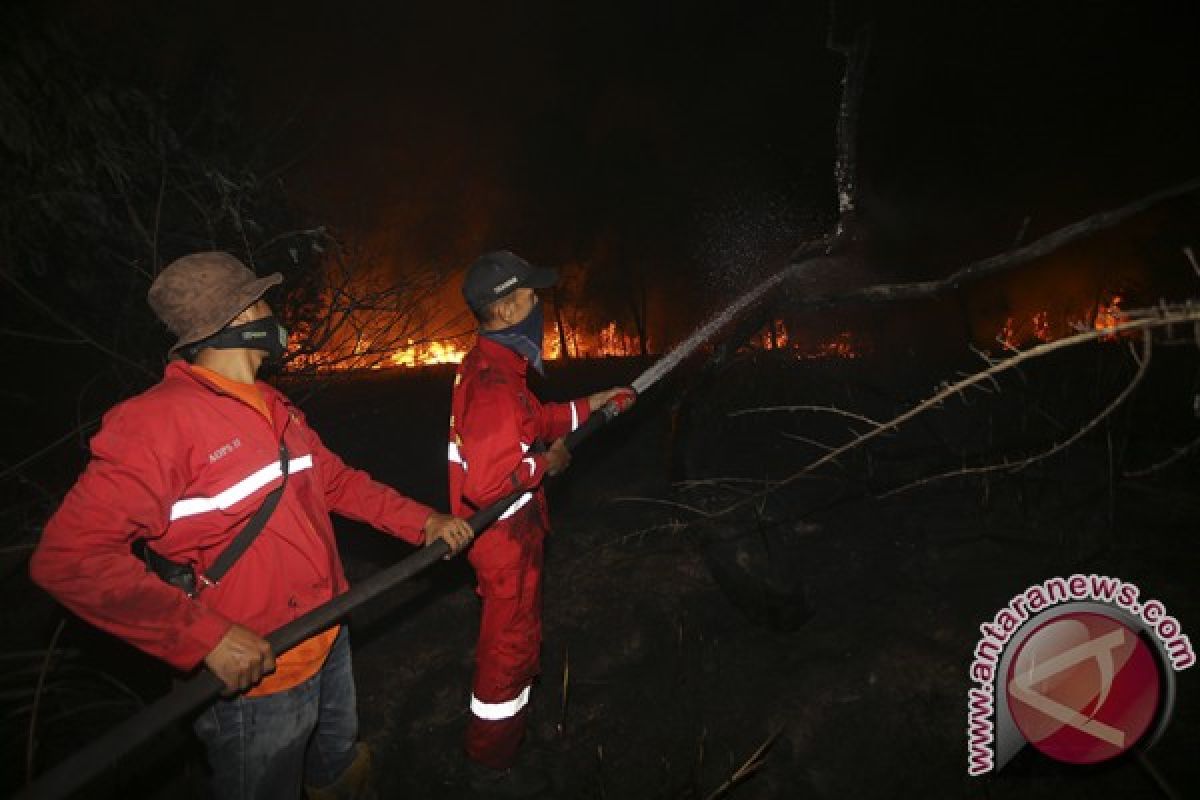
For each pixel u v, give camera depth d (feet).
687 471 12.11
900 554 10.86
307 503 5.86
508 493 6.88
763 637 9.53
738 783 7.43
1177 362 14.85
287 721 5.66
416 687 9.26
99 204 12.78
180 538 5.16
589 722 8.48
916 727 7.80
